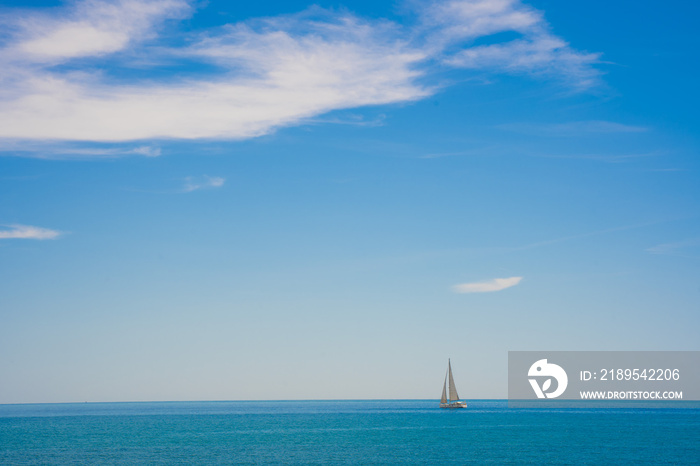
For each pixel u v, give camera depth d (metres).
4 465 79.69
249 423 174.88
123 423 181.88
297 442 105.94
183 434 128.75
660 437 109.56
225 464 77.75
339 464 76.62
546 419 177.25
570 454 84.19
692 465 74.44
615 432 121.81
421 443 101.25
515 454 84.50
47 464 80.19
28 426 167.25
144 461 81.81
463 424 154.12
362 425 156.12
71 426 165.75
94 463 80.38
